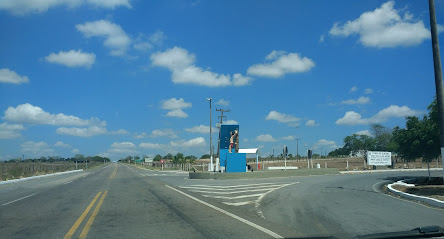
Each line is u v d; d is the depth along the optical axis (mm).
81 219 11250
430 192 18109
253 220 10656
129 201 15906
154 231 9211
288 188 21203
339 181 27188
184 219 10945
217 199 16266
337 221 10398
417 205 13773
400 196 16859
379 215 11406
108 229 9562
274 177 34344
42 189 24484
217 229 9359
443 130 14695
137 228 9633
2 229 9844
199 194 18672
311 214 11695
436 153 25375
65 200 16938
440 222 10125
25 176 46312
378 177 32125
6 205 15430
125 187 24391
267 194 17922
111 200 16406
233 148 39969
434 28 15055
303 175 37000
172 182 29391
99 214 12195
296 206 13578
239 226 9742
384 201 14984
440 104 14828
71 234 8984
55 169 71125
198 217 11289
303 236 8383
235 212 12258
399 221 10328
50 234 9055
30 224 10562
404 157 27594
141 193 19688
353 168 54906
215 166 43062
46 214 12500
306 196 16922
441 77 14859
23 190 24047
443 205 12984
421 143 25328
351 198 16062
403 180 26922
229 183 26578
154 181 31234
